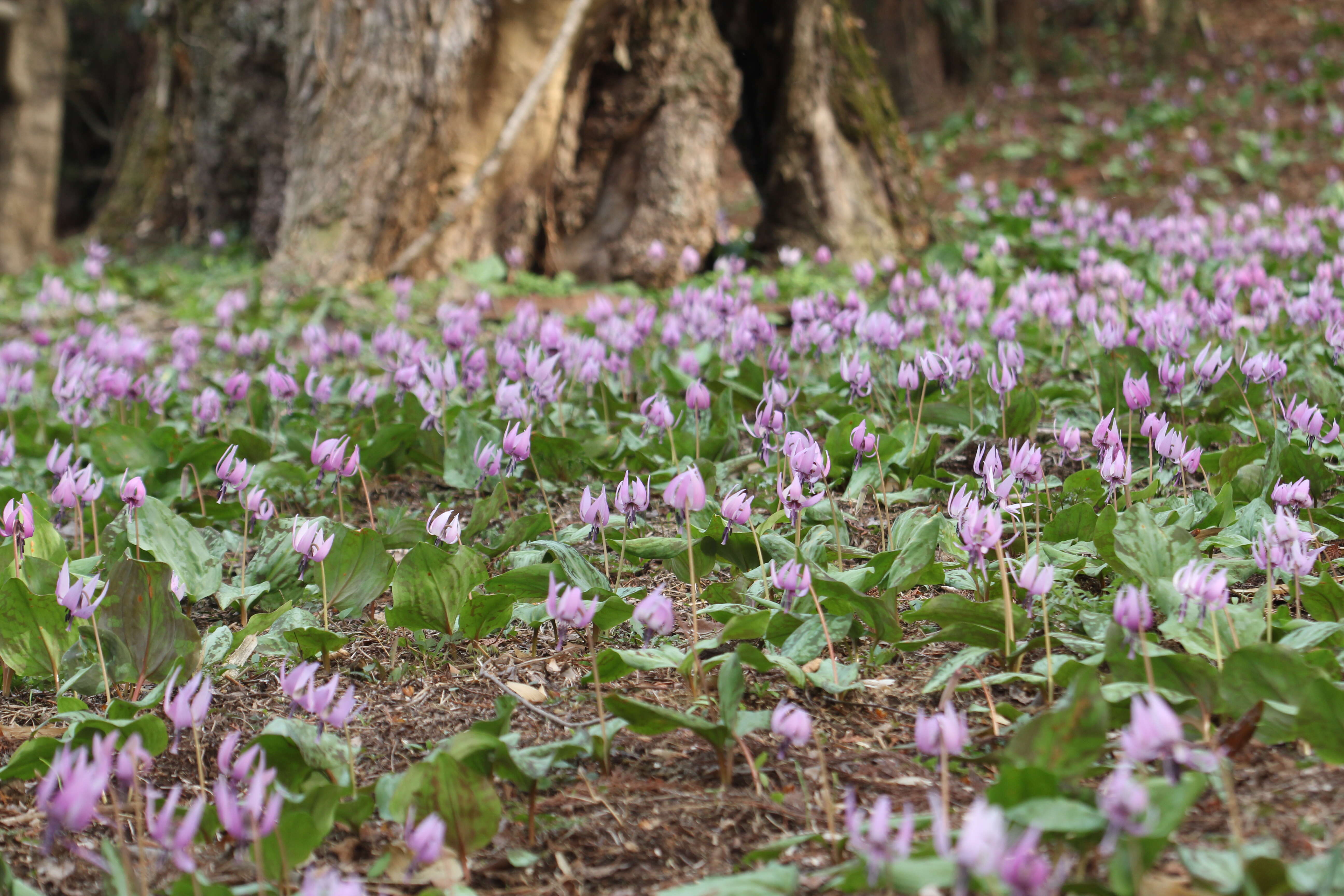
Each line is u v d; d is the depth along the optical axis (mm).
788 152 10266
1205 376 3846
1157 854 1731
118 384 4676
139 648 3006
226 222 12250
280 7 11391
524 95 9164
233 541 3727
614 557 3934
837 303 5852
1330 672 2412
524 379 4684
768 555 3312
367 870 2256
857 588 3051
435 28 8883
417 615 3127
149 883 2205
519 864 2238
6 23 13648
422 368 4902
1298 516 3410
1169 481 3549
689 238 9875
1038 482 3451
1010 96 20438
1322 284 5301
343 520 4648
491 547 3738
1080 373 5859
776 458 4188
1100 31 23859
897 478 4293
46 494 4977
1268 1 23328
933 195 15695
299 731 2391
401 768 2670
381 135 9008
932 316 6738
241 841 2111
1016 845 1732
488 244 9484
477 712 2908
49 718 2857
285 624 3223
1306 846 1975
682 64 9773
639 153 9922
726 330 5555
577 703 2906
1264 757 2320
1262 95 18297
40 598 2926
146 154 13664
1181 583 2271
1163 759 1939
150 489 4695
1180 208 13039
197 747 2445
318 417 5766
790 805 2377
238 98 11766
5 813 2529
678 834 2311
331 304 8430
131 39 21766
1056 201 13562
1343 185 12219
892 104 10984
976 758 2346
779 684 2902
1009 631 2660
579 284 9938
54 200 18000
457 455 4680
